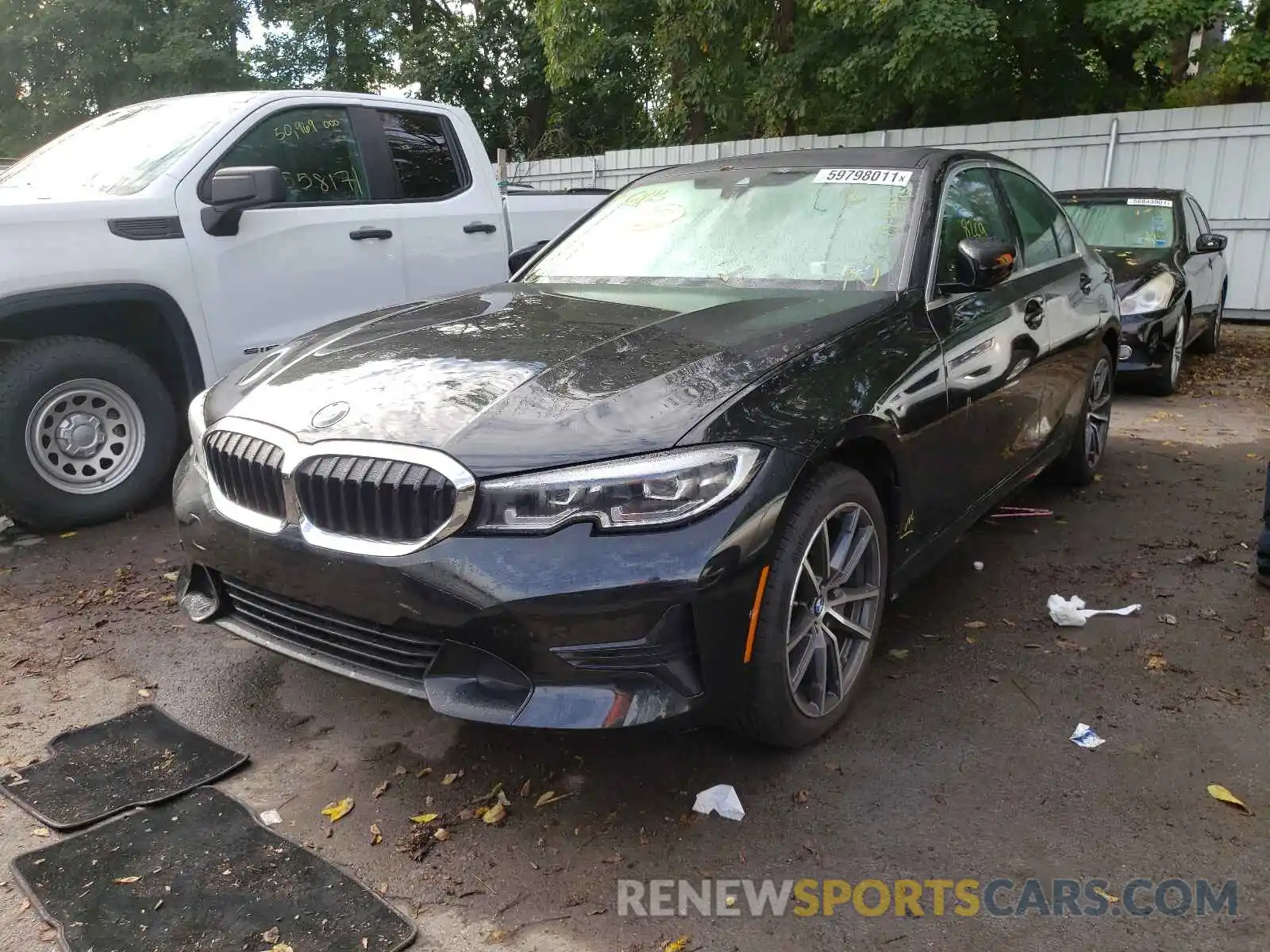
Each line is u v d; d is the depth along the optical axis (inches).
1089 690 127.6
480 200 252.7
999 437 152.9
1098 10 459.8
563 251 166.9
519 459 92.7
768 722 104.9
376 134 231.1
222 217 195.0
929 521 133.6
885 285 133.8
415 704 127.0
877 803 104.3
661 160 573.0
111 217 181.8
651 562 91.0
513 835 100.3
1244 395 318.3
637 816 103.0
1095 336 200.5
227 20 844.6
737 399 100.6
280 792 108.2
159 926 87.0
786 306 125.4
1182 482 221.1
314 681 133.3
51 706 127.0
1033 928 86.6
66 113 863.7
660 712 92.7
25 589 164.6
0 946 85.0
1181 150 448.1
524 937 86.4
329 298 218.1
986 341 144.4
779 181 157.4
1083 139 463.5
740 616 96.3
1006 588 161.8
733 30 530.9
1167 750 113.6
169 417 198.7
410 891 92.1
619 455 92.5
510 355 112.0
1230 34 497.0
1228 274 450.9
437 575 92.7
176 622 152.5
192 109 215.2
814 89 526.6
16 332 189.5
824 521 106.9
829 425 105.5
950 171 154.6
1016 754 113.0
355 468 97.8
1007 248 139.0
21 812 104.0
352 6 852.0
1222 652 137.5
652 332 117.6
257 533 105.7
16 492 179.9
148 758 114.6
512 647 91.9
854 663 120.0
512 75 866.1
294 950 84.2
